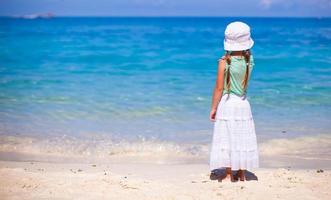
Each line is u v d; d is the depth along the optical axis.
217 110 6.02
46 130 10.34
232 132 5.91
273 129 10.32
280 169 7.05
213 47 31.09
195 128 10.46
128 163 8.02
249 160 5.95
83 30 65.12
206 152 8.73
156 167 7.56
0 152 8.74
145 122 11.06
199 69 20.36
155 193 5.54
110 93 14.82
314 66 20.34
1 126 10.66
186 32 55.91
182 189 5.74
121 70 20.52
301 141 9.38
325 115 11.65
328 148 8.90
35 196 5.36
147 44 34.41
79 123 11.00
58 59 25.25
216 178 6.39
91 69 21.08
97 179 6.11
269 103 13.16
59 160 8.27
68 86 16.34
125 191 5.60
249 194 5.52
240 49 5.74
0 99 13.96
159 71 19.97
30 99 13.95
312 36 38.72
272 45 30.45
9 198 5.28
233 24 5.77
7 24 102.88
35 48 31.95
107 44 34.84
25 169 7.00
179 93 14.67
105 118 11.49
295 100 13.54
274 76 17.94
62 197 5.34
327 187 5.85
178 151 8.80
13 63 23.89
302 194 5.54
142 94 14.61
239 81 5.87
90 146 9.15
